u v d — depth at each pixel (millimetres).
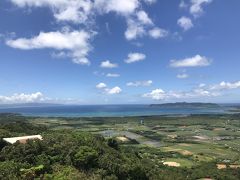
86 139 119250
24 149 99562
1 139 104625
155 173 123438
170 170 145750
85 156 102000
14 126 149250
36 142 104875
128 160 120812
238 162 185375
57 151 103938
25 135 124062
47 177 90188
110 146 137875
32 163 96688
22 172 89000
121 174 105625
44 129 160750
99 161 104938
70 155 102562
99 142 126625
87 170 100562
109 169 103688
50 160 99500
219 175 145625
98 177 96938
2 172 86625
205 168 159875
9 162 93438
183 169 154125
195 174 145500
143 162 138750
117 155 119812
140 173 110625
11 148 99812
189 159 194750
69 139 113125
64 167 97750
